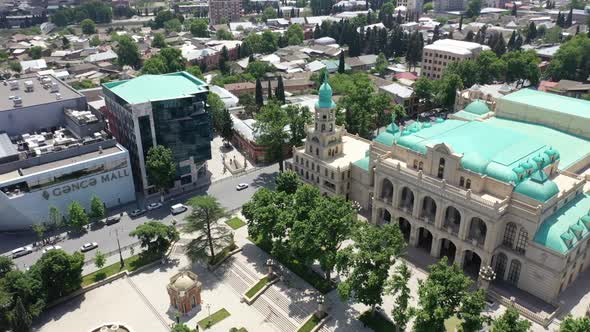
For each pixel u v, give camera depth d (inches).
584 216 4158.5
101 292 4473.4
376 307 4087.1
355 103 7608.3
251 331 3986.2
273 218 4576.8
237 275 4670.3
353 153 6003.9
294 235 4284.0
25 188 5241.1
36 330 4015.8
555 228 4008.4
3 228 5305.1
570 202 4394.7
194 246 4798.2
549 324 3860.7
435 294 3346.5
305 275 4586.6
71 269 4261.8
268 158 6752.0
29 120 6407.5
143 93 6053.2
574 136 5359.3
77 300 4375.0
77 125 6195.9
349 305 4195.4
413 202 4869.6
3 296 3831.2
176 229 5236.2
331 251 4175.7
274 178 6692.9
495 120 5910.4
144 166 6077.8
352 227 4165.8
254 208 4781.0
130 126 5994.1
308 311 4141.2
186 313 4190.5
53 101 6565.0
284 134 6530.5
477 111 6220.5
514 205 4106.8
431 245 4840.1
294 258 4810.5
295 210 4564.5
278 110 6569.9
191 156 6353.3
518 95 6033.5
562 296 4156.0
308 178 6063.0
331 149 5836.6
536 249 4023.1
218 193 6299.2
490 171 4301.2
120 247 5108.3
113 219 5590.6
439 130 5137.8
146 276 4692.4
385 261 3730.3
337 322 4005.9
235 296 4421.8
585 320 3184.1
